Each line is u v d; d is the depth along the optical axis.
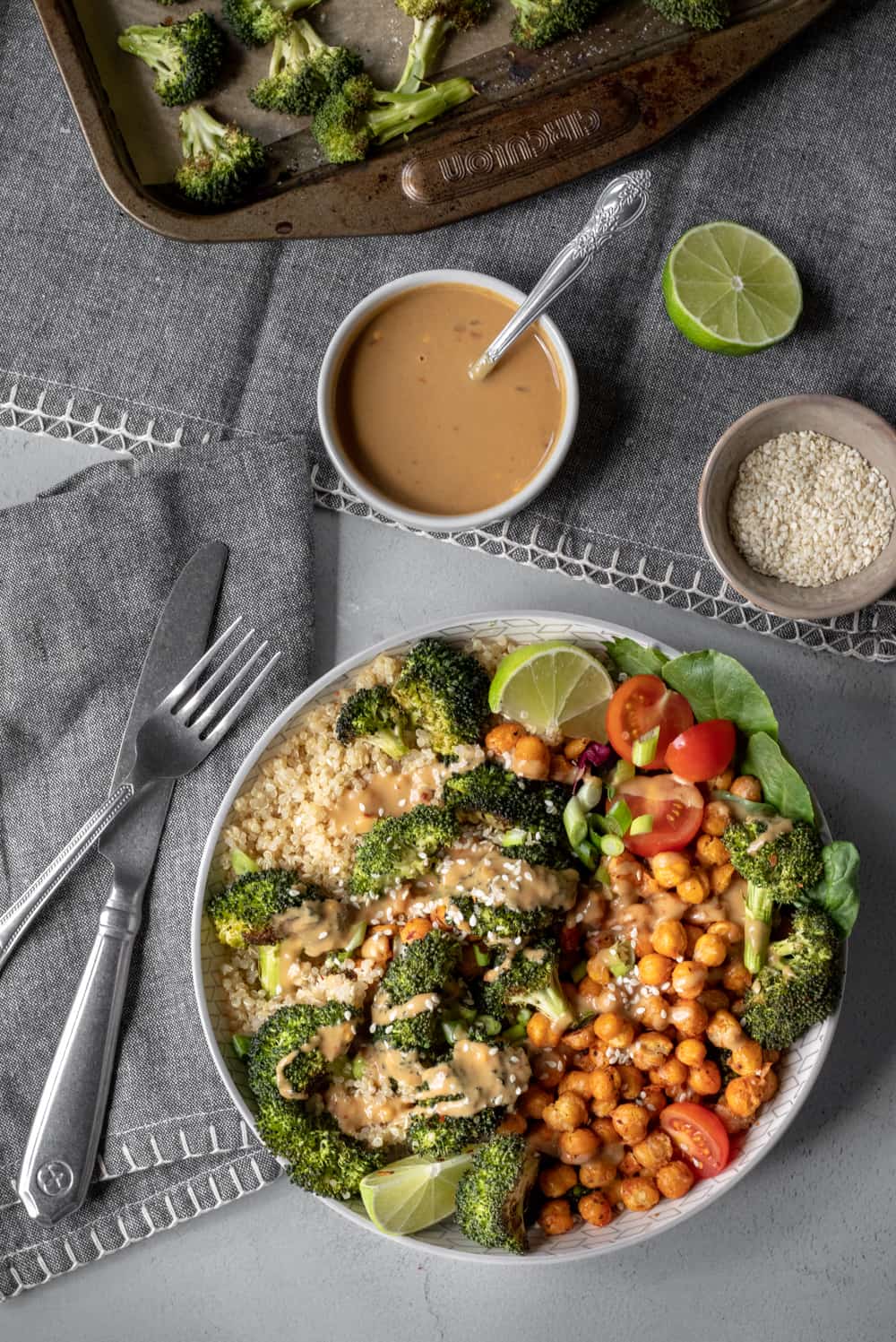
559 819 0.64
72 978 0.69
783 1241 0.69
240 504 0.69
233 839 0.65
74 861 0.67
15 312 0.70
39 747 0.69
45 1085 0.67
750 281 0.68
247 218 0.67
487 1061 0.62
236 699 0.69
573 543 0.70
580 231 0.66
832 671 0.70
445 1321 0.69
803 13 0.67
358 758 0.65
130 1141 0.68
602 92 0.67
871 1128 0.69
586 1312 0.69
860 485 0.68
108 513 0.69
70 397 0.70
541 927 0.63
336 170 0.68
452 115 0.69
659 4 0.67
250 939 0.63
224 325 0.70
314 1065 0.62
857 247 0.70
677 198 0.70
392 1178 0.62
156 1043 0.68
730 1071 0.64
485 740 0.65
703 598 0.69
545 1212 0.63
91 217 0.70
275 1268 0.69
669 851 0.64
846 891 0.63
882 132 0.70
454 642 0.65
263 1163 0.68
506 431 0.67
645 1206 0.63
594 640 0.65
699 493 0.66
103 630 0.69
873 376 0.70
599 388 0.70
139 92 0.69
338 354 0.67
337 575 0.70
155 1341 0.69
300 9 0.68
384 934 0.64
